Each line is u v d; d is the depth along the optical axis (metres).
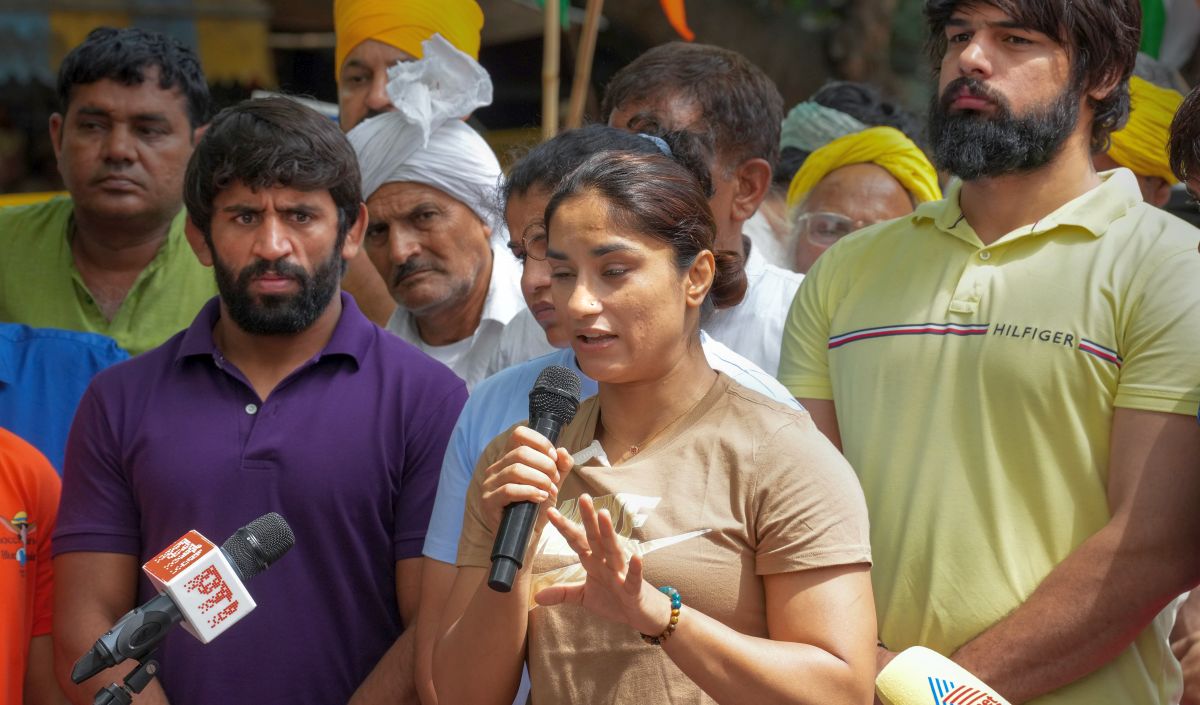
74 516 4.41
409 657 4.17
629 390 3.41
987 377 3.95
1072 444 3.88
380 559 4.42
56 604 4.37
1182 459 3.76
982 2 4.02
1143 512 3.75
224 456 4.36
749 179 5.32
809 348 4.39
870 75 14.02
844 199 6.25
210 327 4.60
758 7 14.02
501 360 5.38
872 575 4.07
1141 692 3.90
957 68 4.08
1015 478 3.92
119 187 5.66
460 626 3.37
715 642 3.06
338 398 4.46
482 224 5.66
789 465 3.28
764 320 5.15
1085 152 4.12
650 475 3.33
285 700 4.28
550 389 3.35
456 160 5.61
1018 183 4.08
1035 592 3.83
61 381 5.14
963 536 3.92
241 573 3.55
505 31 9.02
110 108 5.64
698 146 4.56
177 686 4.28
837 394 4.25
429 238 5.57
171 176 5.79
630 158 3.35
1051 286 3.96
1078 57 3.99
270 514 3.64
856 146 6.29
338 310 4.66
